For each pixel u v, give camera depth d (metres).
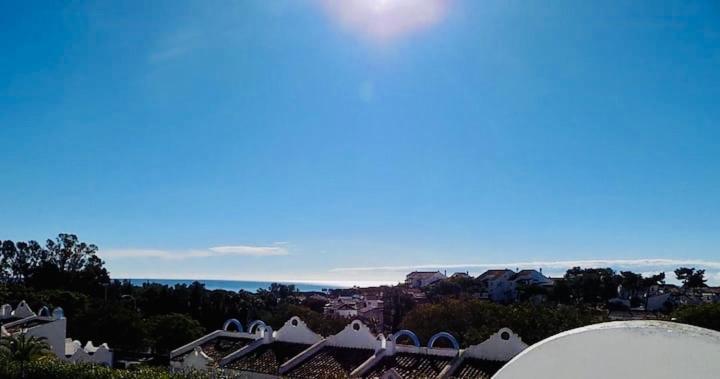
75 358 36.69
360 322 29.62
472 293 105.88
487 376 24.05
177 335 55.09
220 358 30.72
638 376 5.48
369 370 26.22
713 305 49.28
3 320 44.47
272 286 135.38
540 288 95.94
